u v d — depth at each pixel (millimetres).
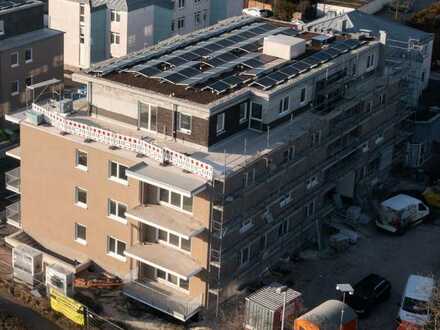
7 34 86625
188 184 54094
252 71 63406
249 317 55812
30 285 60406
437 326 52969
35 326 56219
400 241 68562
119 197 58812
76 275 61156
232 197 55219
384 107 74438
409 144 81438
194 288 57281
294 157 62094
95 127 59906
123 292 58812
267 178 58719
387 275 63719
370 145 73812
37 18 90062
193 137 58500
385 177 78750
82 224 61812
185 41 70062
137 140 57375
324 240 67562
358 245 67562
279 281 61969
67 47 105375
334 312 54031
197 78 61375
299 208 64250
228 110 59312
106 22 104438
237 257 58531
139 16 105000
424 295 57250
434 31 107125
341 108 67250
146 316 57500
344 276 63250
